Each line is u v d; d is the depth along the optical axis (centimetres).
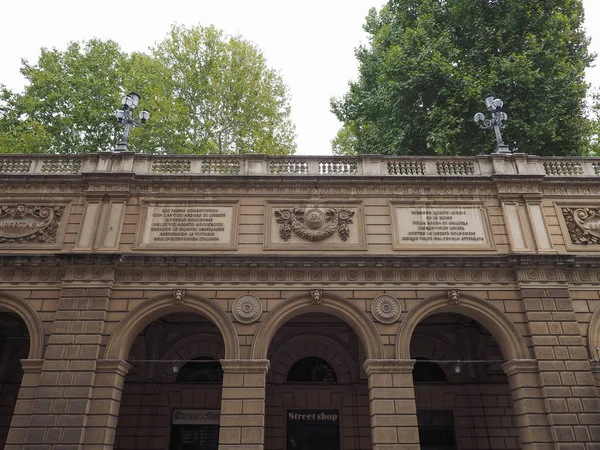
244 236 1577
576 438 1292
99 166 1666
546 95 2223
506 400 1831
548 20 2322
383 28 2712
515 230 1597
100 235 1545
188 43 2994
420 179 1661
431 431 1798
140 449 1705
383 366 1380
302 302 1471
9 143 2602
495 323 1464
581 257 1530
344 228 1589
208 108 2961
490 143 2284
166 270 1503
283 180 1648
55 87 2845
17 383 1803
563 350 1410
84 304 1435
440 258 1513
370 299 1483
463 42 2503
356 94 2834
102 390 1338
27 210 1612
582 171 1752
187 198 1634
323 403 1803
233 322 1444
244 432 1298
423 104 2472
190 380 1830
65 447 1252
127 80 2886
